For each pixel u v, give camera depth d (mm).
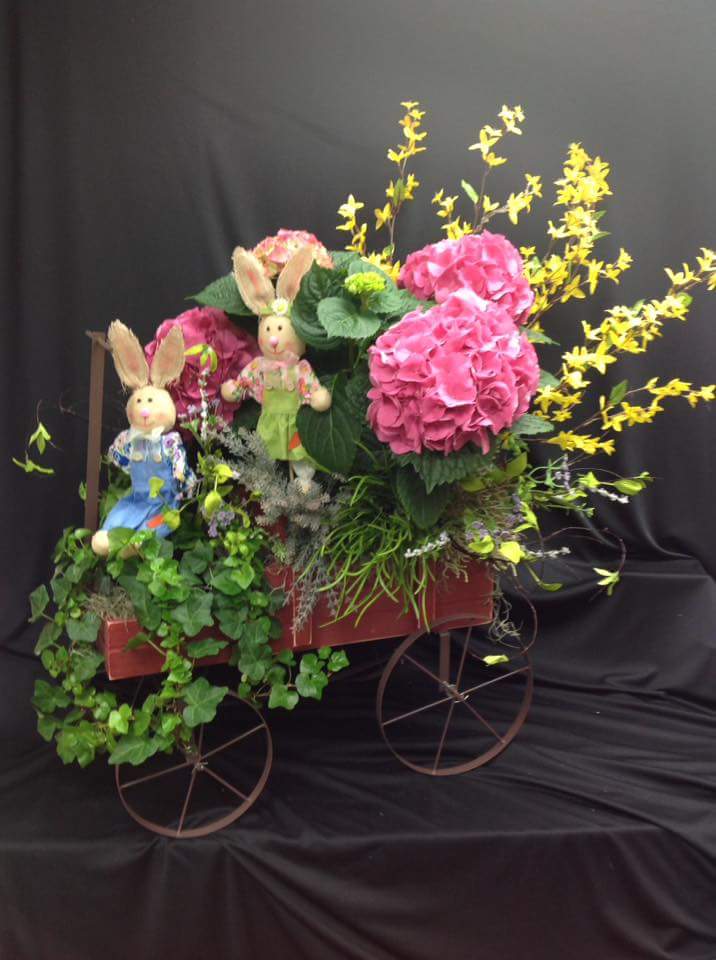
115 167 1668
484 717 1623
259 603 1234
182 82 1655
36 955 1251
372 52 1684
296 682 1303
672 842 1311
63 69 1620
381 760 1487
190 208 1698
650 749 1556
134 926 1247
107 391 1733
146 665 1252
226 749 1495
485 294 1358
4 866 1220
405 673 1748
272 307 1285
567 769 1467
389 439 1220
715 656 1717
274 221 1727
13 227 1651
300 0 1651
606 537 1845
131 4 1615
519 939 1307
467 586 1410
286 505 1266
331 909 1247
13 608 1747
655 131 1718
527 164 1739
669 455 1822
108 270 1701
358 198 1737
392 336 1201
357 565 1320
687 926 1308
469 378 1144
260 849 1240
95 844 1229
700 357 1786
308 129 1700
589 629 1811
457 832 1271
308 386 1270
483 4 1676
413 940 1281
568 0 1677
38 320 1694
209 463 1288
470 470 1213
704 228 1745
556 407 1803
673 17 1679
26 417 1725
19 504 1741
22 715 1615
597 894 1301
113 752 1240
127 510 1270
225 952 1264
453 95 1709
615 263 1672
